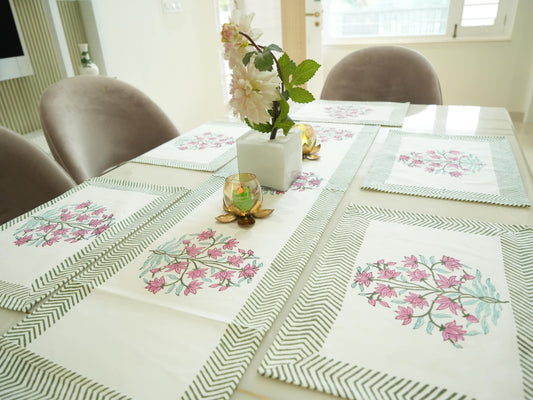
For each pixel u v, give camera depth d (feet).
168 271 2.03
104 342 1.61
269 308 1.73
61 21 6.68
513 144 3.39
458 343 1.50
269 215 2.50
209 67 11.92
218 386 1.38
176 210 2.65
